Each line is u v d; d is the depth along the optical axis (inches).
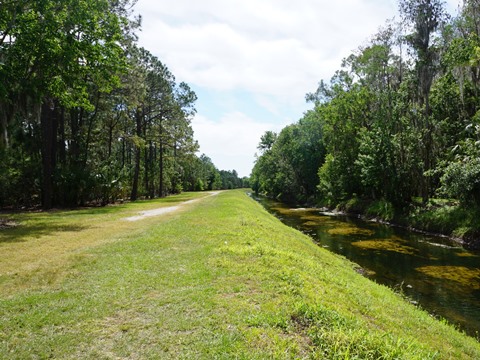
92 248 366.3
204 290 230.7
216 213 718.5
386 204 1105.4
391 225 987.9
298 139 2090.3
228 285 241.6
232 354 148.4
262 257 321.7
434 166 1010.1
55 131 1001.5
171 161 2231.8
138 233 464.4
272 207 1755.7
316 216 1263.5
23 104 610.2
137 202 1295.5
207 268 284.0
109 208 951.0
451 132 976.9
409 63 1066.7
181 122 1697.8
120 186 1173.1
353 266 508.4
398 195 1062.4
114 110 1368.1
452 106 997.8
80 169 1012.5
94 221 613.3
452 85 988.6
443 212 843.4
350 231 873.5
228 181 5482.3
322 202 1690.5
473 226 713.0
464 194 757.3
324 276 303.3
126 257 324.8
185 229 487.2
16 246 378.9
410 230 890.1
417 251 628.7
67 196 967.0
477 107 905.5
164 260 312.5
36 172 936.3
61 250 358.3
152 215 727.7
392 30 1105.4
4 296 226.4
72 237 437.1
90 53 642.8
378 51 1125.7
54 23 585.0
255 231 488.4
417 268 509.4
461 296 385.4
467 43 842.8
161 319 187.5
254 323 179.2
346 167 1416.1
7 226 540.4
